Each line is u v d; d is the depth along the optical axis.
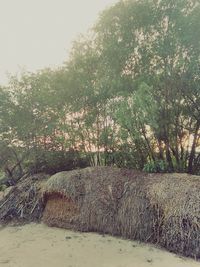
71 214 5.70
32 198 6.34
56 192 5.93
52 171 7.58
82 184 5.89
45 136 7.40
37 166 7.65
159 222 4.86
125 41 6.31
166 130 6.43
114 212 5.36
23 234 5.47
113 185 5.67
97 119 6.83
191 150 6.61
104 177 5.91
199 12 5.67
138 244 4.89
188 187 4.96
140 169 6.76
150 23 6.07
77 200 5.71
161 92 6.27
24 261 4.40
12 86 7.30
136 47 6.21
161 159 6.55
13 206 6.27
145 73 6.18
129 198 5.33
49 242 5.08
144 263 4.30
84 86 6.83
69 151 7.40
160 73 6.15
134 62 6.37
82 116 6.97
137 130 5.94
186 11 5.88
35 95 7.21
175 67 5.97
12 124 7.29
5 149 7.43
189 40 5.71
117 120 5.88
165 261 4.34
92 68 6.96
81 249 4.79
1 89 7.22
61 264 4.30
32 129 7.31
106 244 4.94
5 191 6.91
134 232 5.04
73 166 7.49
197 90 6.02
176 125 6.52
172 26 5.87
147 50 6.15
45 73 7.28
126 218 5.18
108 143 6.73
